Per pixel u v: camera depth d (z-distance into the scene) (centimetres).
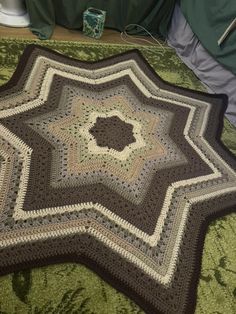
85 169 146
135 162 154
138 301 111
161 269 121
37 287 109
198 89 212
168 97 194
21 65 183
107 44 225
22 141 149
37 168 141
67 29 228
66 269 115
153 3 229
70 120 165
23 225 122
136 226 131
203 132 178
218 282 121
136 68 207
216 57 200
